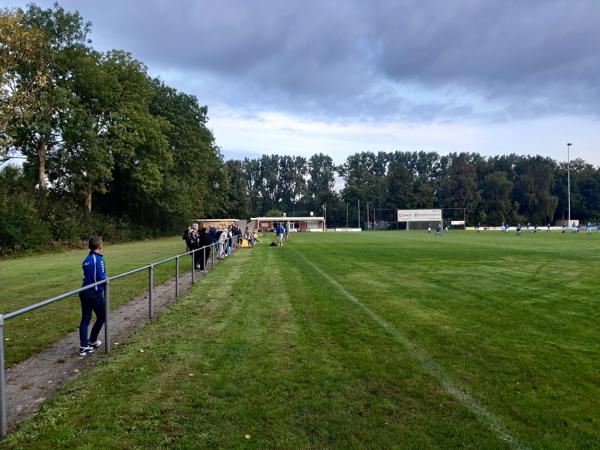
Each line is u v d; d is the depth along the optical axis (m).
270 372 5.73
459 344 6.91
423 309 9.60
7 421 4.44
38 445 3.92
